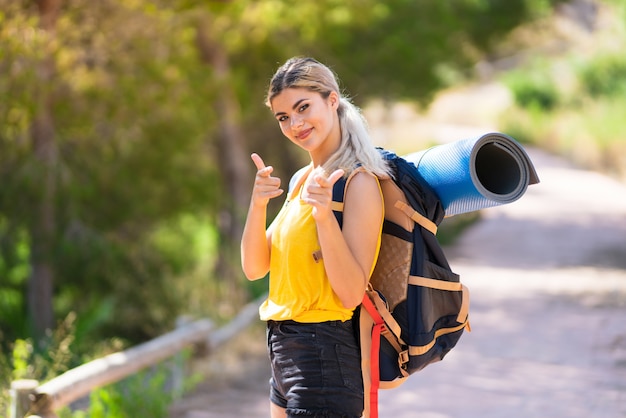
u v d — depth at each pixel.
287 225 3.82
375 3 17.34
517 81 56.41
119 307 15.02
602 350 9.90
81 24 13.02
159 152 16.70
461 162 3.80
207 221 21.69
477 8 23.03
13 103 12.01
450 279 3.90
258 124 23.91
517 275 16.70
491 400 8.11
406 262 3.83
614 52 47.75
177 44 14.20
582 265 17.84
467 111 62.94
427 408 7.96
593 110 45.31
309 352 3.72
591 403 7.81
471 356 9.91
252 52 19.20
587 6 57.03
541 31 28.09
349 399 3.71
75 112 13.77
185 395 9.02
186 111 15.63
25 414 6.31
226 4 14.73
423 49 20.89
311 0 16.11
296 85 3.76
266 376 9.73
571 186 34.16
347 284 3.59
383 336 3.84
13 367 8.69
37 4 12.35
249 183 25.23
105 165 15.34
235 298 14.91
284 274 3.80
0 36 11.13
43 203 13.95
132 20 13.21
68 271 14.70
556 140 45.81
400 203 3.80
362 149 3.77
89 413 7.39
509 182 3.87
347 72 20.80
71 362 8.85
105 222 16.17
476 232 24.36
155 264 15.68
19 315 14.23
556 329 11.21
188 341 9.64
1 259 14.66
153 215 17.62
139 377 8.27
